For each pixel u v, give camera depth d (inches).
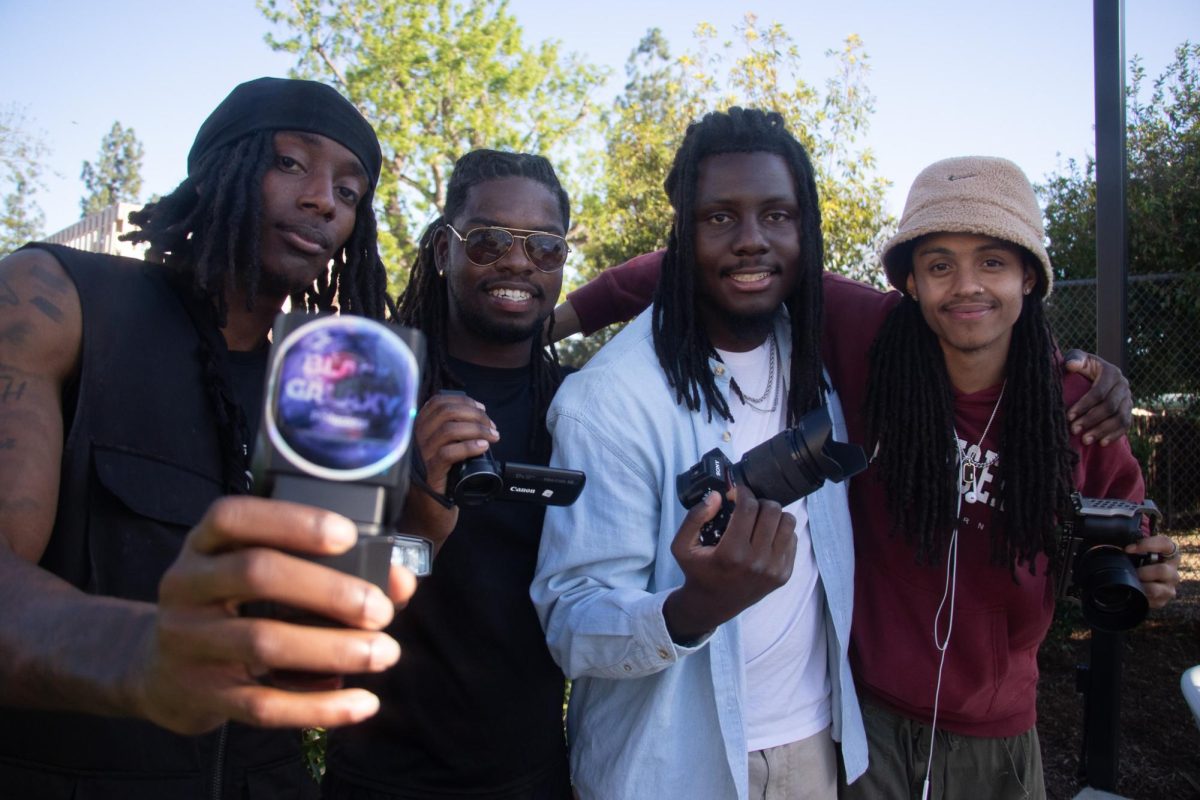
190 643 24.6
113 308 49.8
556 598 69.8
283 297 62.4
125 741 48.4
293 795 58.5
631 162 406.0
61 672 29.5
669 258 80.1
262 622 24.2
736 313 77.4
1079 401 84.0
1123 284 108.8
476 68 668.7
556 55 708.7
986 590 83.8
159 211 56.5
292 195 59.2
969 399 83.5
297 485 25.9
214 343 54.6
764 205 75.7
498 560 75.4
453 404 60.7
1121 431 83.7
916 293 82.3
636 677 65.2
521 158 87.0
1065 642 216.8
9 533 42.0
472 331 85.4
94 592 47.0
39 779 47.1
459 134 676.7
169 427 50.8
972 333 77.9
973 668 84.3
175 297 54.3
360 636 24.5
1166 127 255.4
